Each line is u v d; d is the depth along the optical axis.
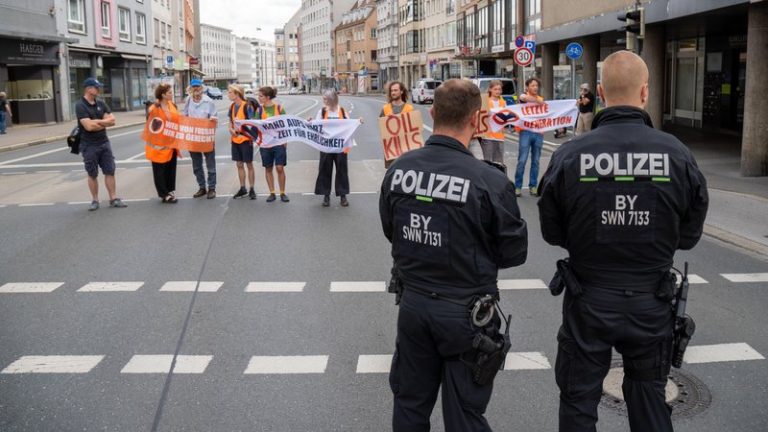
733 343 5.31
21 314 6.12
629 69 3.16
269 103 11.77
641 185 3.03
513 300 6.43
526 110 11.66
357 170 15.85
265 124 11.46
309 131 11.19
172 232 9.49
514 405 4.32
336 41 135.88
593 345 3.17
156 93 11.55
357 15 120.81
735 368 4.85
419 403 3.19
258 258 8.05
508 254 3.05
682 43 27.80
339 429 4.04
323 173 11.26
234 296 6.62
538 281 7.05
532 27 37.03
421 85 57.19
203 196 12.46
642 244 3.05
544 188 3.23
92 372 4.88
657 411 3.18
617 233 3.06
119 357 5.14
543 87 31.41
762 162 13.52
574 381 3.24
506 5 41.69
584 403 3.24
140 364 5.01
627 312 3.08
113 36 44.59
